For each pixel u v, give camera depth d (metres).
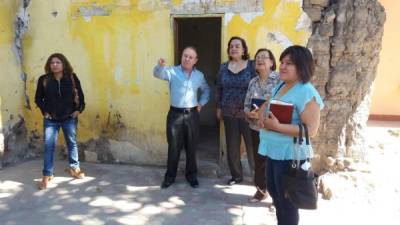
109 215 4.25
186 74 4.80
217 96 4.94
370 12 4.95
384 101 8.50
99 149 5.90
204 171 5.40
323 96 5.07
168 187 5.02
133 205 4.50
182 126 4.85
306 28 4.97
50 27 5.79
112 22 5.54
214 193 4.84
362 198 4.71
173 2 5.27
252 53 5.15
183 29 7.96
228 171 5.44
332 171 5.16
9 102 5.74
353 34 4.88
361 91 5.10
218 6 5.14
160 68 4.70
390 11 8.18
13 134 5.85
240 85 4.69
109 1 5.50
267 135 3.17
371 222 4.20
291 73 3.03
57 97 4.97
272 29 5.05
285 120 3.03
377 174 5.11
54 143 5.05
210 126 8.06
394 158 5.90
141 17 5.42
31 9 5.82
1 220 4.12
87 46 5.69
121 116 5.74
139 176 5.38
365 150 5.20
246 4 5.06
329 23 4.90
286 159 3.06
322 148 5.19
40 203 4.53
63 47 5.79
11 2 5.77
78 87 5.11
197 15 5.23
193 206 4.49
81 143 5.95
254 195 4.64
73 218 4.18
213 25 7.87
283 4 4.98
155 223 4.09
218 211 4.36
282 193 3.16
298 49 3.02
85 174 5.43
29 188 4.94
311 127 2.97
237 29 5.14
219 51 7.94
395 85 8.38
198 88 4.94
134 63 5.55
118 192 4.85
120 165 5.79
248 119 4.39
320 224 4.12
